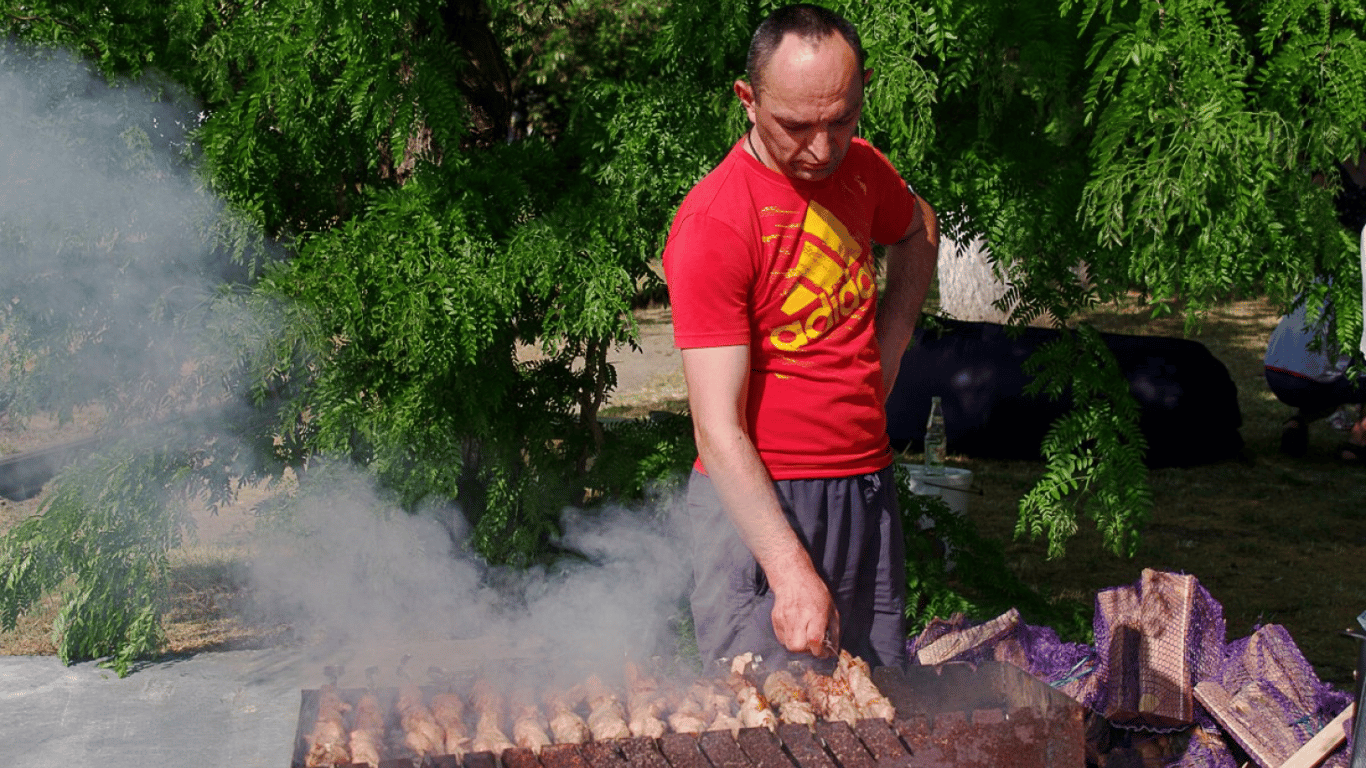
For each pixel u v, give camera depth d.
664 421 5.17
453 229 4.48
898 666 2.49
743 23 4.04
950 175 4.11
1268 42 3.43
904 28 3.68
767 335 2.47
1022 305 4.41
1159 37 3.40
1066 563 6.43
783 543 2.31
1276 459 9.05
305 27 4.19
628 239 4.43
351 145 4.79
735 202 2.38
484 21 4.90
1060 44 3.81
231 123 4.45
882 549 2.66
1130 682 3.11
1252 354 12.95
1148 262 3.64
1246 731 2.96
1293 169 3.54
